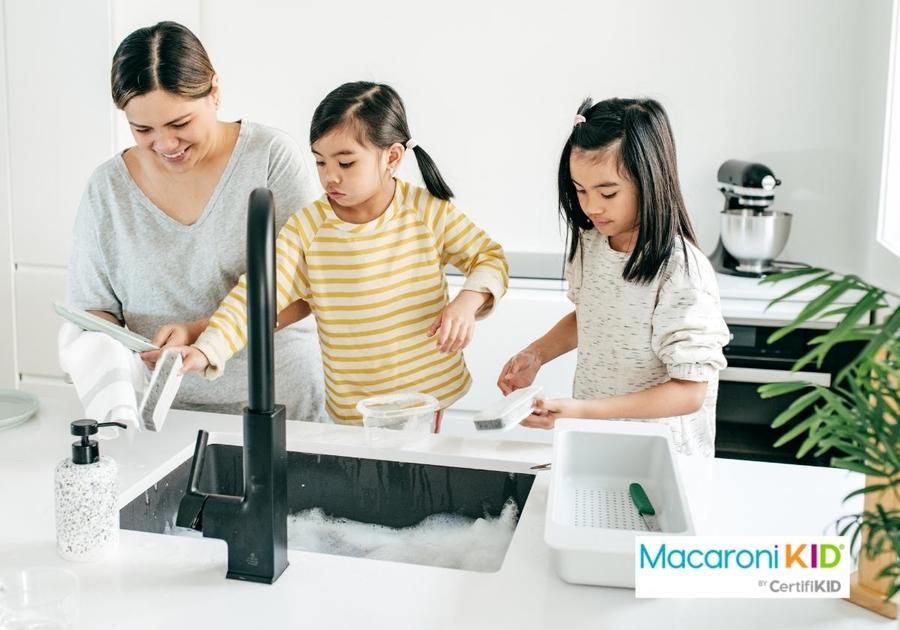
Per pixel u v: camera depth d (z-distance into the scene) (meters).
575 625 1.03
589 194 1.59
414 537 1.46
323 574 1.13
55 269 2.95
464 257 1.82
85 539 1.15
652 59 2.97
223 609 1.05
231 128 1.88
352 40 3.14
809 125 2.91
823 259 2.96
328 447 1.52
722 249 2.85
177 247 1.88
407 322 1.78
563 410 1.51
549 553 1.19
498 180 3.14
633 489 1.31
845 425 0.84
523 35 3.03
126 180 1.88
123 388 1.42
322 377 2.11
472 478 1.46
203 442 1.15
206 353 1.62
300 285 1.81
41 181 2.90
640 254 1.60
